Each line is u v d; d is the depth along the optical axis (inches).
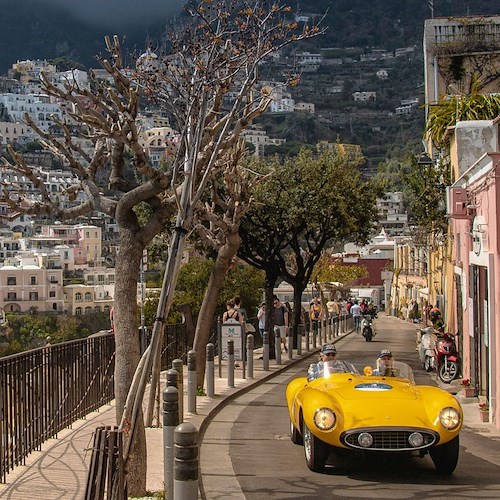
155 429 522.6
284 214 1146.7
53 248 5403.5
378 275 4067.4
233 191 716.7
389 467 428.1
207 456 463.2
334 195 1169.4
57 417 495.8
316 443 409.4
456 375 821.2
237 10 411.5
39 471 398.9
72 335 4534.9
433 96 1534.2
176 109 390.0
